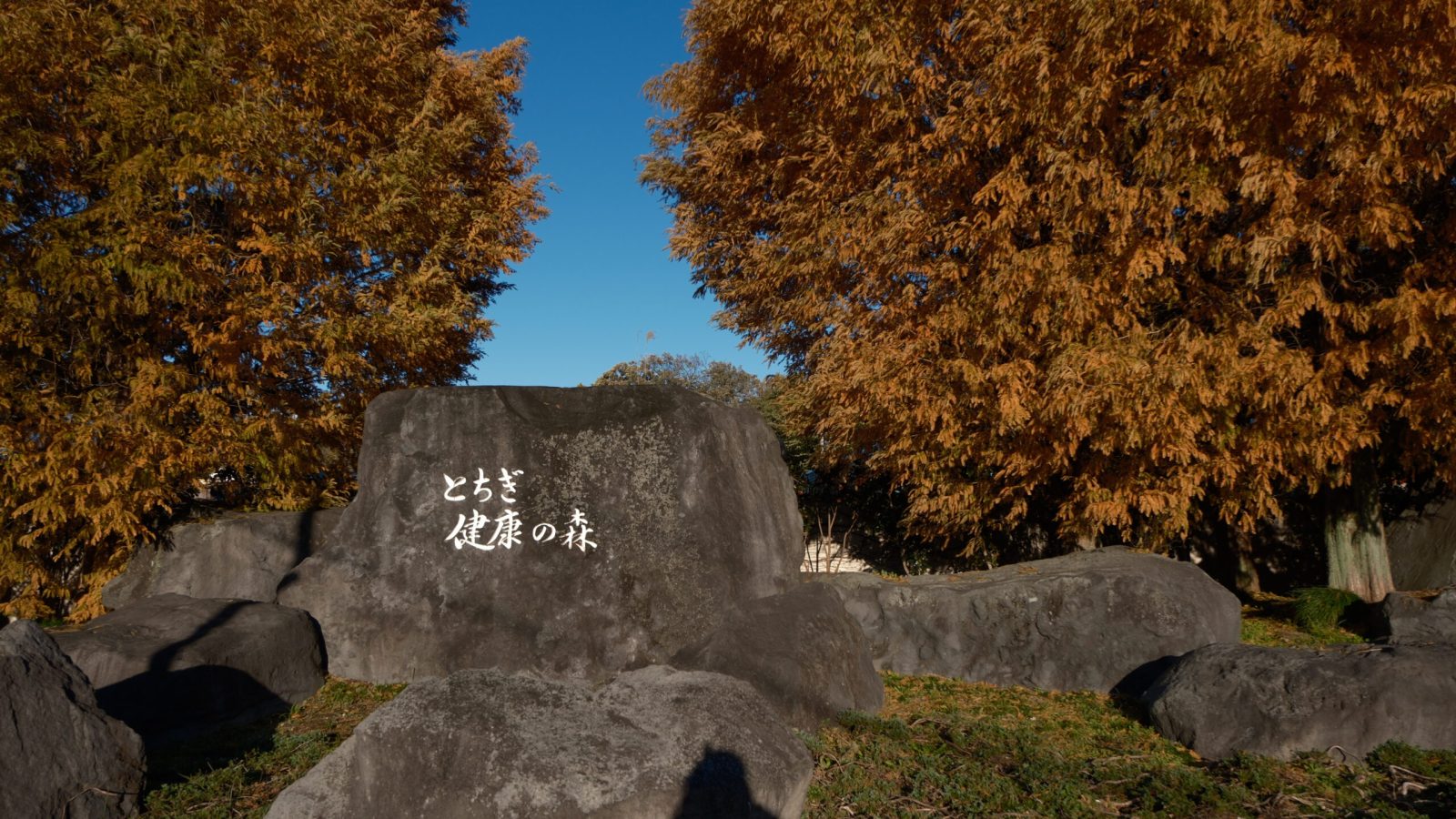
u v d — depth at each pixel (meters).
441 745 3.44
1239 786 4.74
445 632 7.07
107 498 8.74
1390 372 8.26
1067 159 8.34
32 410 8.66
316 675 6.88
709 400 7.76
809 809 4.41
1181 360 8.09
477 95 14.24
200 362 9.96
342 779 3.77
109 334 9.58
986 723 6.20
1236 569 12.13
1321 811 4.45
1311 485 8.73
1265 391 8.19
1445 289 7.42
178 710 5.68
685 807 3.34
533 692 3.83
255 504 10.49
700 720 3.73
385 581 7.24
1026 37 8.59
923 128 10.27
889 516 14.62
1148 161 8.22
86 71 9.10
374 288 11.41
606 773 3.36
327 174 10.61
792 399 12.52
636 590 7.16
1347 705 5.23
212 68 9.52
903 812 4.39
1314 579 12.42
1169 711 5.80
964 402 9.25
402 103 12.18
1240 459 8.62
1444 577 9.52
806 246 10.80
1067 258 8.53
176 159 9.35
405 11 13.50
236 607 6.86
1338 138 7.57
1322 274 8.70
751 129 12.36
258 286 9.88
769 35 10.81
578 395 7.71
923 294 10.05
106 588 9.02
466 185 14.19
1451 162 7.88
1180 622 6.98
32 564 9.12
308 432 10.23
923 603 7.72
